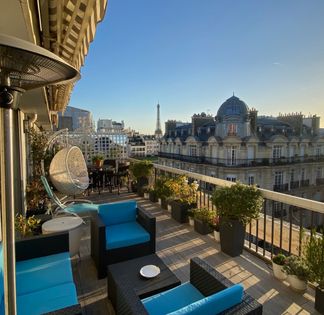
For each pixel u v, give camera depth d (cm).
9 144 80
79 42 218
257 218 325
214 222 380
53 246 242
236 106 2280
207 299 127
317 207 261
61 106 640
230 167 2188
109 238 285
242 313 132
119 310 171
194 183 477
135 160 787
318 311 224
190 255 330
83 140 884
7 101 77
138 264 232
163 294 184
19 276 205
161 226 433
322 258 224
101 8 161
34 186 460
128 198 633
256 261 316
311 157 2520
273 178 2308
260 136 2328
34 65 76
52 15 171
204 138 2556
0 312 153
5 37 64
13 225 83
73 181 507
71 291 188
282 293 250
